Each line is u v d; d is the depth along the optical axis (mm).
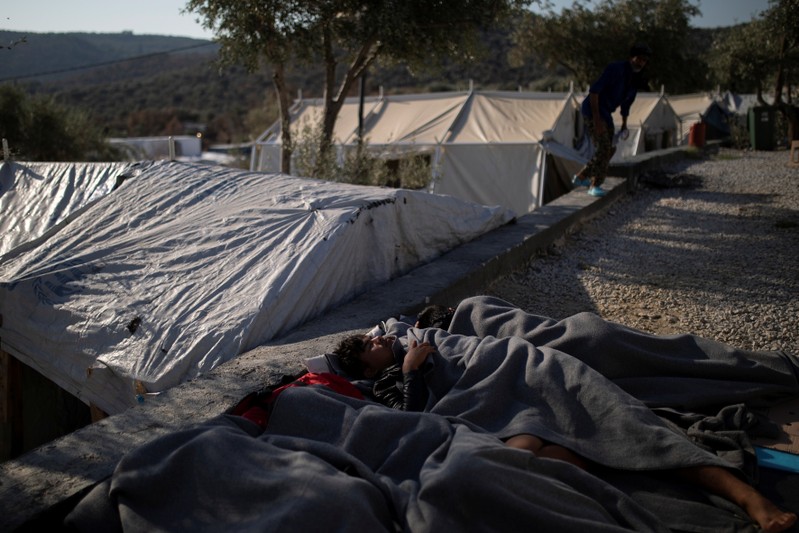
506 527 2137
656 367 3352
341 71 75062
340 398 2965
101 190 7840
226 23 11492
